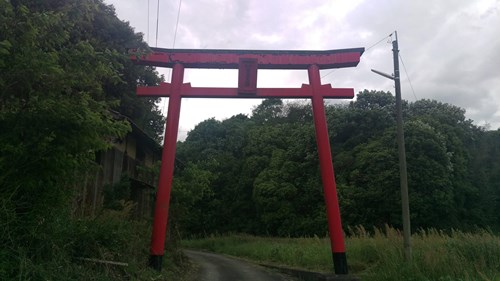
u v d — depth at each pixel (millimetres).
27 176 6195
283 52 15000
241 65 14789
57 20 6066
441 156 32531
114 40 17906
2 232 5941
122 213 11859
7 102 6082
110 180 16578
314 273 14758
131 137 19594
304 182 38625
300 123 48156
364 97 41500
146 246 13125
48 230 7102
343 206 33031
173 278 12820
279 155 42031
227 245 34281
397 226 31766
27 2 6480
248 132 52531
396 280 10500
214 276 15852
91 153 7363
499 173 41344
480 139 46531
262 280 15336
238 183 46406
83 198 10867
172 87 14578
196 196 18594
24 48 5672
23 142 5965
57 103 5992
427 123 36031
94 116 6191
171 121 14258
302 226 35781
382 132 36656
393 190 31750
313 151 38969
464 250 11375
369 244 15711
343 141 39500
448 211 31266
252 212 44750
